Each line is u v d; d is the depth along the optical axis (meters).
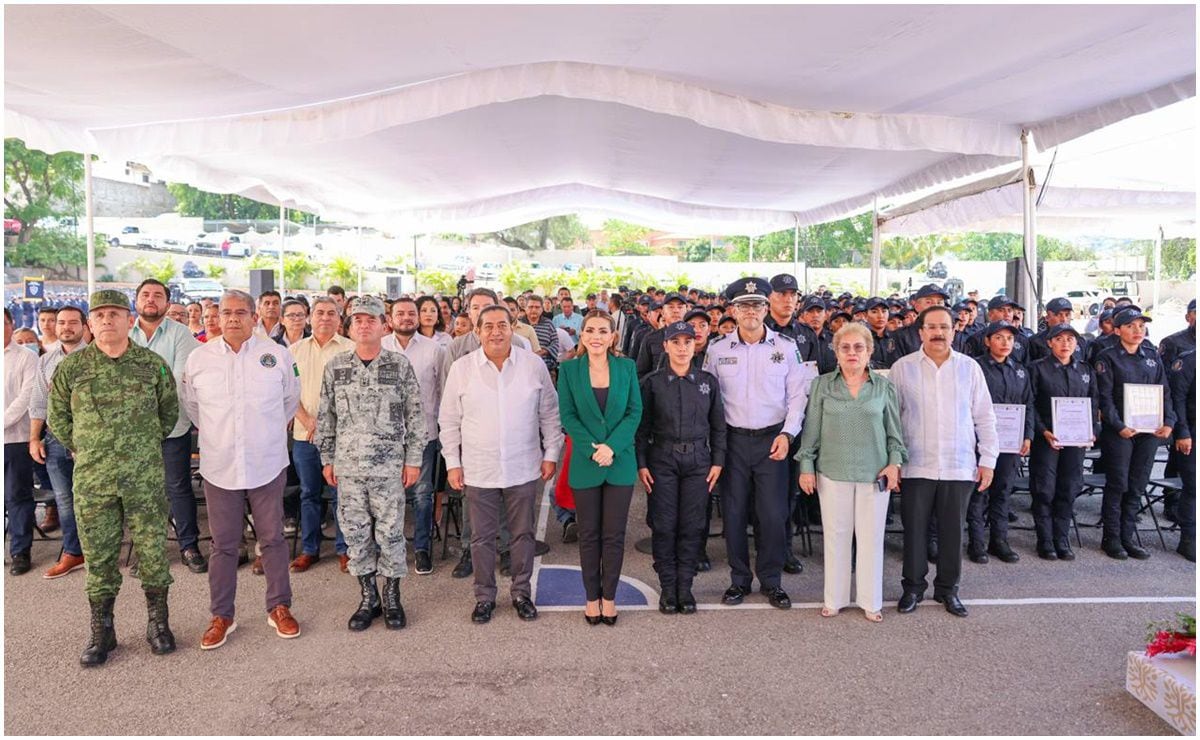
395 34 5.33
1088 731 3.24
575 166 13.52
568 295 14.08
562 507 5.88
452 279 29.27
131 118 7.38
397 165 11.63
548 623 4.37
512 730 3.25
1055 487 5.54
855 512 4.43
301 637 4.18
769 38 5.45
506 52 6.03
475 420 4.34
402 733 3.23
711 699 3.50
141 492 3.91
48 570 5.14
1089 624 4.34
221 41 5.22
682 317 6.30
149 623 4.00
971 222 11.81
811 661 3.88
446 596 4.80
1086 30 5.10
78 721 3.32
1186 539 5.54
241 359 4.12
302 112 7.31
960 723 3.30
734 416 4.62
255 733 3.23
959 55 5.65
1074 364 5.58
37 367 5.06
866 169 11.16
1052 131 7.51
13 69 5.69
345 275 24.25
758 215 17.48
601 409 4.27
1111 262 27.64
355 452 4.25
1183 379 5.94
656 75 6.67
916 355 4.57
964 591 4.86
